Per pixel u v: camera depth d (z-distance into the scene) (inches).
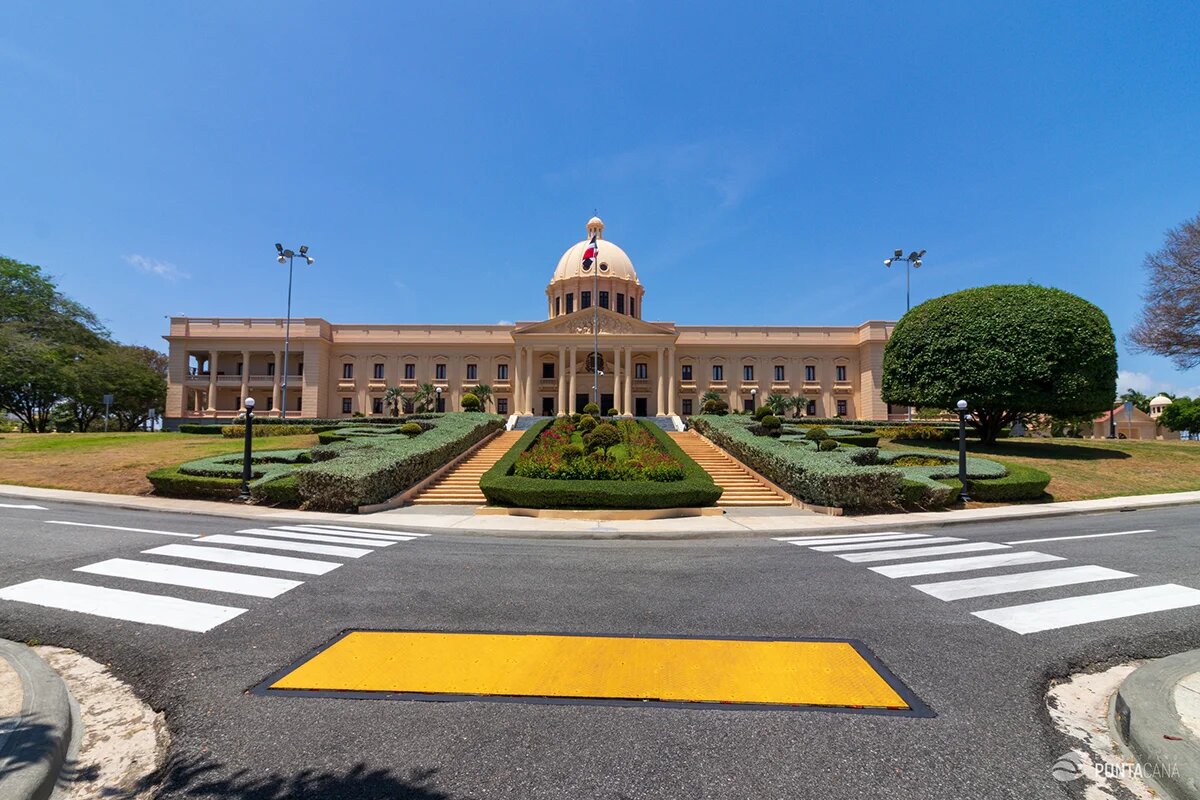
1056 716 153.9
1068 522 538.6
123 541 375.2
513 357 2261.3
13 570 294.4
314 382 2138.3
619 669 179.0
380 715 150.8
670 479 651.5
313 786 121.3
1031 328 1037.8
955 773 126.6
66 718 144.9
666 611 240.1
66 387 1752.0
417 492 707.4
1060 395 1019.3
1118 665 187.2
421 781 122.7
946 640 205.3
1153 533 444.8
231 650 195.5
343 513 584.7
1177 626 218.5
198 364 2306.8
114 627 216.2
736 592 270.5
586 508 583.5
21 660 180.1
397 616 231.5
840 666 182.4
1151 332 1187.3
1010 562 332.2
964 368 1082.1
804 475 633.0
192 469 686.5
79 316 2009.1
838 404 2240.4
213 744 138.3
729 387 2244.1
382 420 1503.4
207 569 301.3
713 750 134.3
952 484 671.8
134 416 2394.2
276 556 338.0
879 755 133.1
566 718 148.9
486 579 294.7
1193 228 1122.0
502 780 122.9
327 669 179.0
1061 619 226.5
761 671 178.1
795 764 129.0
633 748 135.0
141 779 128.0
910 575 302.8
